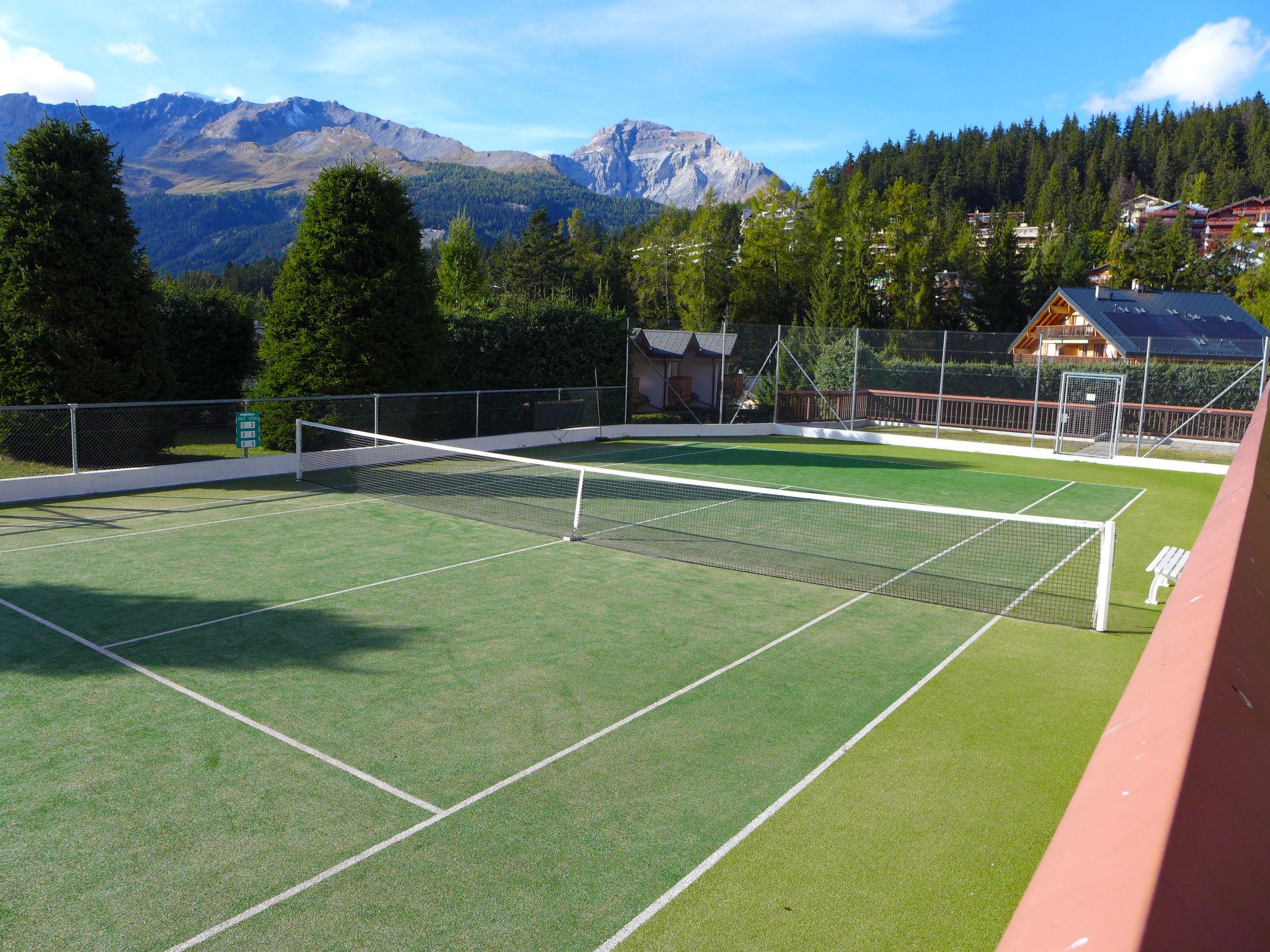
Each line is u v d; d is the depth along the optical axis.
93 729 6.51
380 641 8.53
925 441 26.86
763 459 23.16
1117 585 11.36
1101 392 26.84
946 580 11.38
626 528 14.05
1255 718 1.60
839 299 55.03
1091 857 1.24
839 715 7.16
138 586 10.05
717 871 4.95
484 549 12.38
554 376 26.27
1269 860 1.16
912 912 4.62
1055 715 7.27
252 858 4.95
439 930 4.38
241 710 6.90
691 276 67.75
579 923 4.47
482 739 6.53
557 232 78.19
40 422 16.25
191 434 19.77
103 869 4.82
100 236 16.98
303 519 13.95
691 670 8.05
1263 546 2.82
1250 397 24.89
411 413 20.88
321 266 19.55
